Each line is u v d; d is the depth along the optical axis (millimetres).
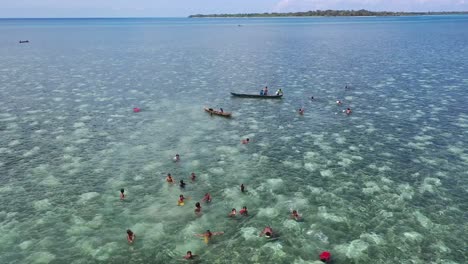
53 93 64000
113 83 72062
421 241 25453
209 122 48625
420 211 28625
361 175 34125
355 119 48781
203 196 31188
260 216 28422
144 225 27531
